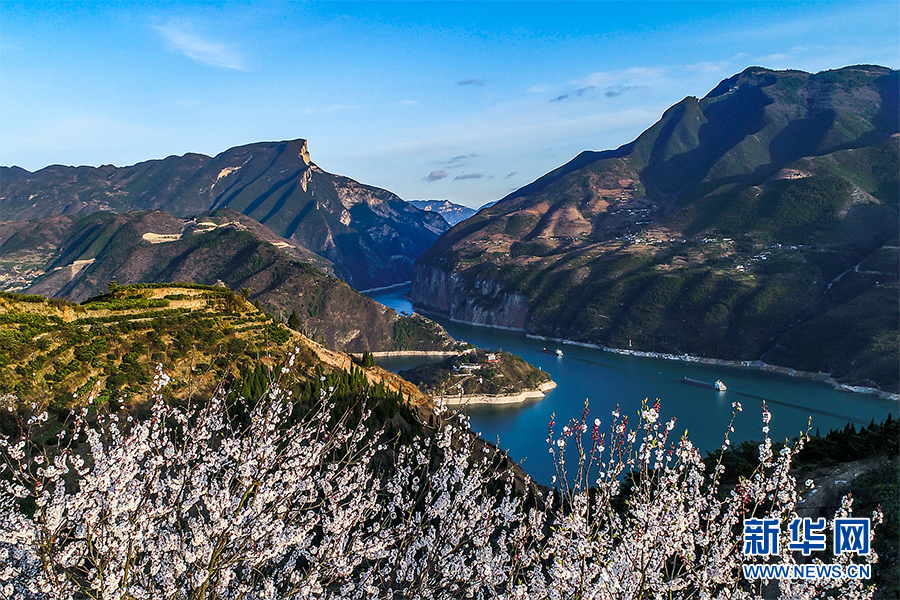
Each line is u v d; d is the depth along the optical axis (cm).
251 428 1020
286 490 937
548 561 1198
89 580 857
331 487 1055
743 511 1030
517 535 1136
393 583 1127
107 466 823
